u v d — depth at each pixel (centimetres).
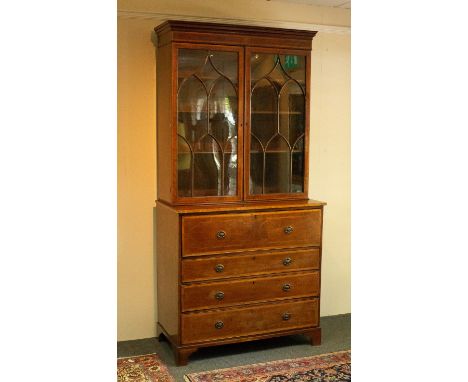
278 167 372
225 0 384
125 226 374
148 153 375
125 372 330
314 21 412
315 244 369
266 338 362
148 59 369
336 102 425
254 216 350
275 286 360
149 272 382
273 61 364
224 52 351
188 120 347
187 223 335
